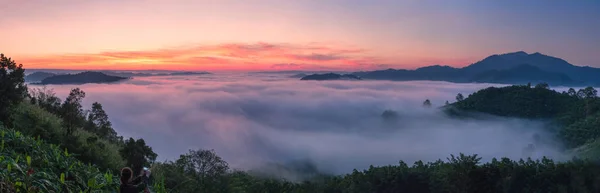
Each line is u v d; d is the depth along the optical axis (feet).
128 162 49.49
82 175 33.53
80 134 55.26
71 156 40.52
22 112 52.49
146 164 51.90
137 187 23.49
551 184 214.28
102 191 31.30
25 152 34.96
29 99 69.77
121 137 92.32
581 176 215.51
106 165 46.70
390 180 230.68
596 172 217.77
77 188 30.07
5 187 24.31
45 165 32.01
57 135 50.26
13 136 37.06
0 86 50.19
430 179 220.23
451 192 200.75
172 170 59.21
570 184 216.13
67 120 55.26
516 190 208.03
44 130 49.01
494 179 203.92
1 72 50.90
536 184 213.05
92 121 81.41
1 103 49.78
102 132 80.02
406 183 224.53
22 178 26.73
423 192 223.51
